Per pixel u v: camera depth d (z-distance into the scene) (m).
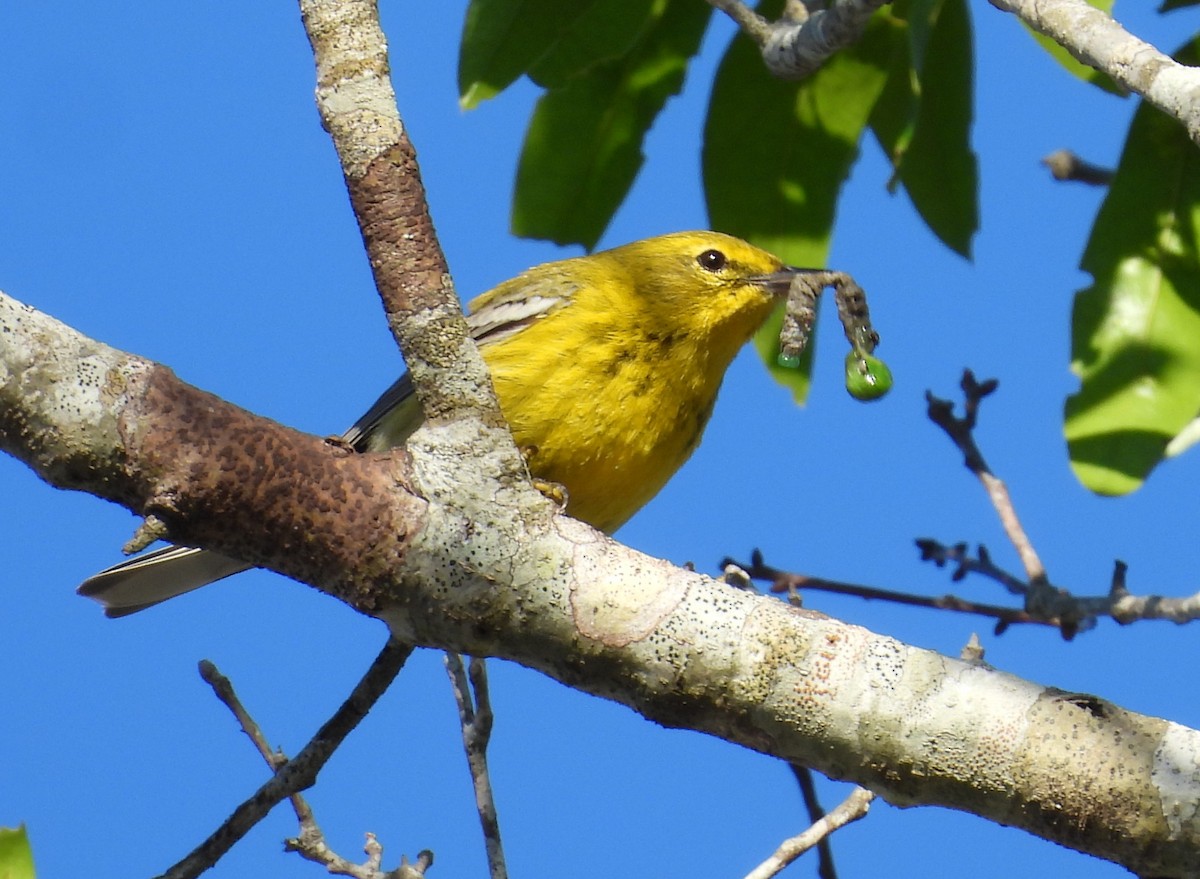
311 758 8.43
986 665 7.00
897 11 12.55
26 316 6.88
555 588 7.16
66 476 6.88
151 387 6.89
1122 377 11.50
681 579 7.23
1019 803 6.72
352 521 7.08
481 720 9.91
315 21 7.55
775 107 12.87
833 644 7.05
